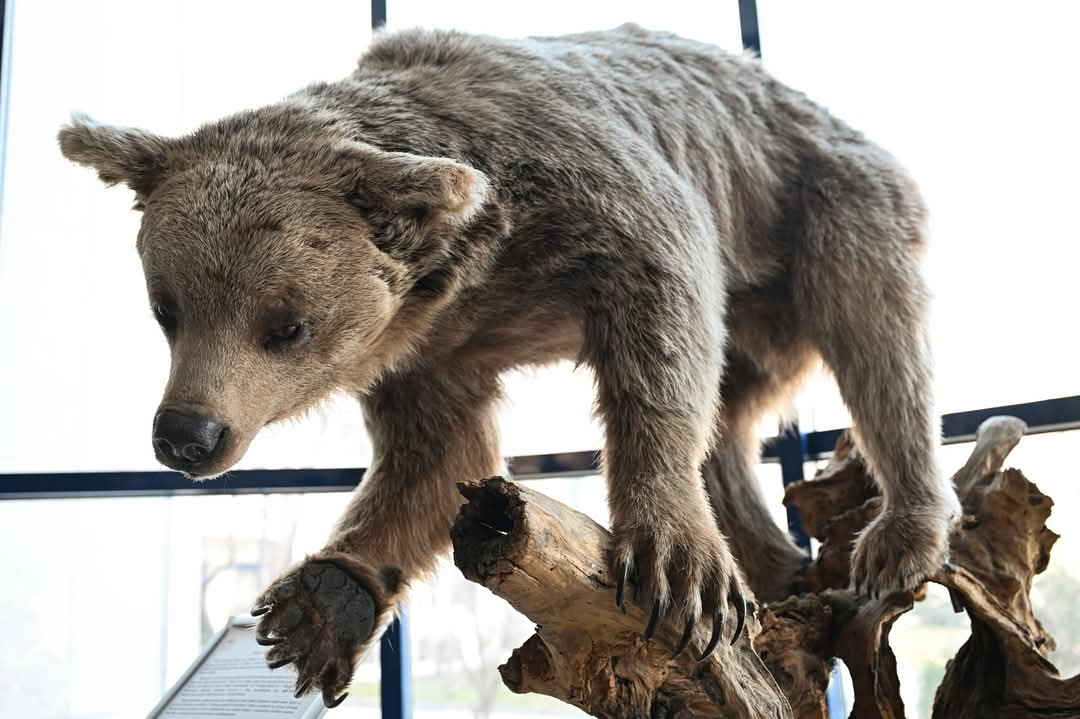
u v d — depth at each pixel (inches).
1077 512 137.8
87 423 183.8
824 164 117.8
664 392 84.0
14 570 182.4
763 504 128.9
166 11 196.7
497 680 172.7
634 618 75.1
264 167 81.3
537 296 92.0
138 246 84.6
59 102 195.9
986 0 158.2
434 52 99.7
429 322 90.7
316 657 90.4
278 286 77.4
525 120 90.8
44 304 187.0
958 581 100.7
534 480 168.7
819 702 100.7
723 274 106.6
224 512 183.9
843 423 157.6
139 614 191.3
